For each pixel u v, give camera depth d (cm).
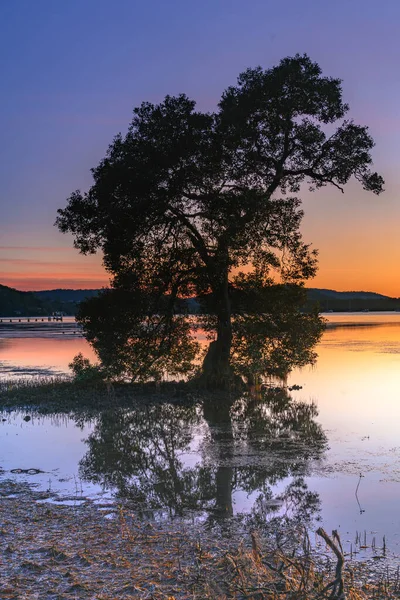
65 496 1060
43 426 1748
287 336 2723
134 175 2359
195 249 2508
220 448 1452
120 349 2586
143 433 1648
